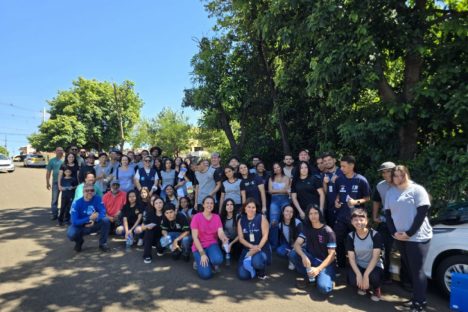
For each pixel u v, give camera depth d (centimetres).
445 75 593
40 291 439
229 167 651
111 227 734
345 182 521
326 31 653
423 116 621
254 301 420
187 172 786
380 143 703
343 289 462
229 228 589
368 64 650
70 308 393
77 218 601
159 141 3259
